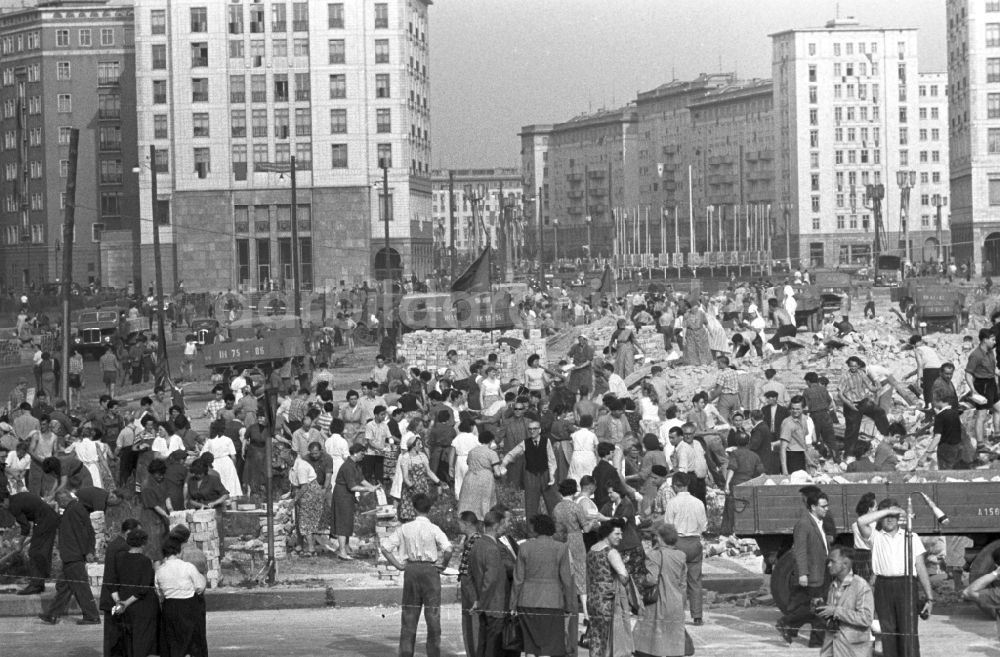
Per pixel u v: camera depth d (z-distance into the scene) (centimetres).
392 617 2783
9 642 2605
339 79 15500
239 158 15538
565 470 3341
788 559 2462
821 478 2638
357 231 15500
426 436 3919
